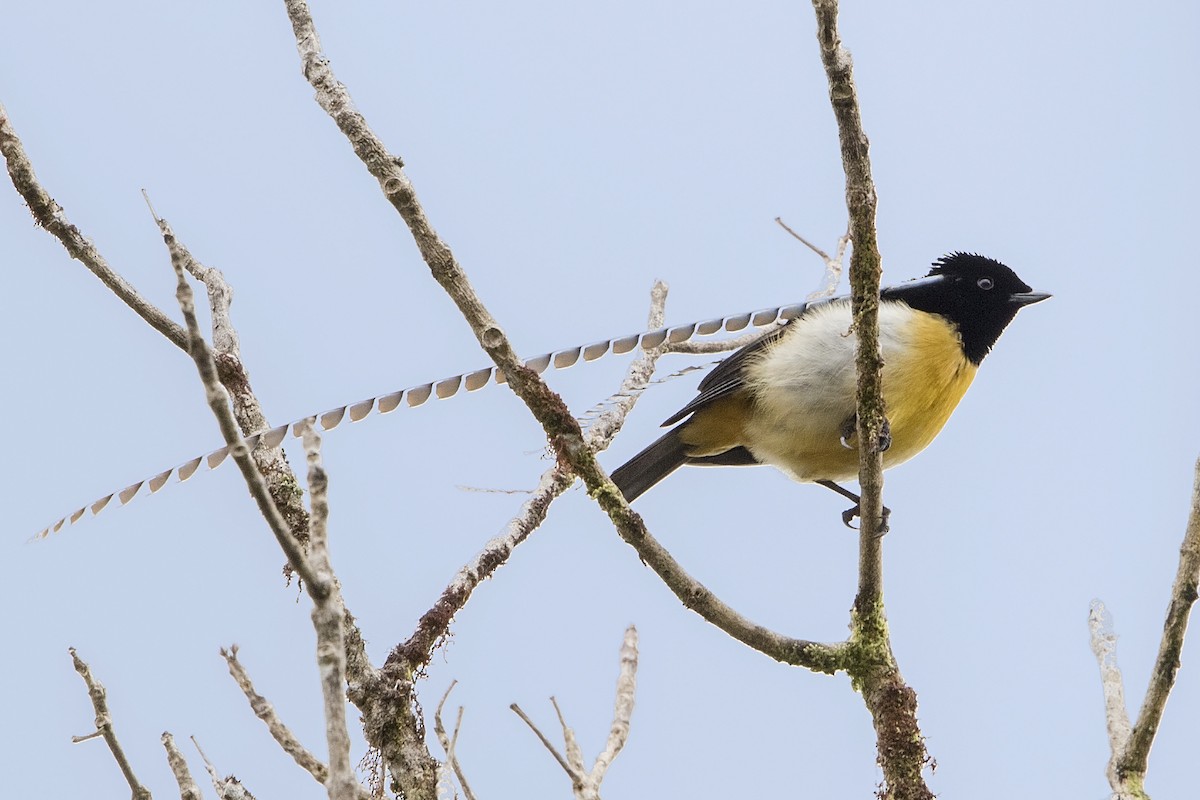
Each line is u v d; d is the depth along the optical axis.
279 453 9.70
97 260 9.50
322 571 5.40
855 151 8.29
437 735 7.47
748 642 9.52
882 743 9.50
